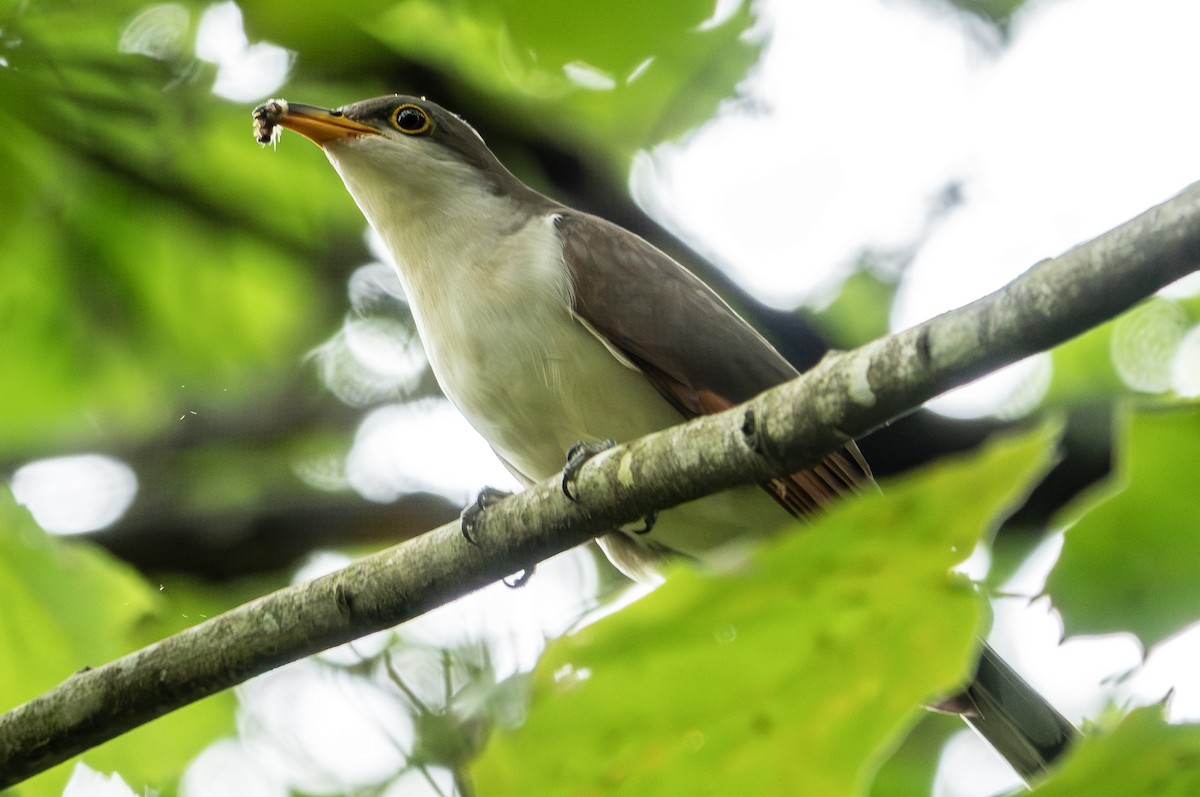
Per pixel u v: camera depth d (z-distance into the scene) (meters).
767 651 3.96
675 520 10.00
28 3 11.31
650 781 4.16
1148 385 13.55
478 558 7.54
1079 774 4.02
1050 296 5.21
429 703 13.24
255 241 14.33
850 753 4.12
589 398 9.98
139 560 15.36
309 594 7.74
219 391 15.30
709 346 9.98
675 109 12.41
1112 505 4.76
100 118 12.26
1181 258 4.93
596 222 10.58
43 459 15.65
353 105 11.48
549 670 3.98
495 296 10.08
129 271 13.82
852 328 15.33
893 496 3.55
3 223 12.04
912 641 3.93
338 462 15.77
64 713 7.80
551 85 12.42
